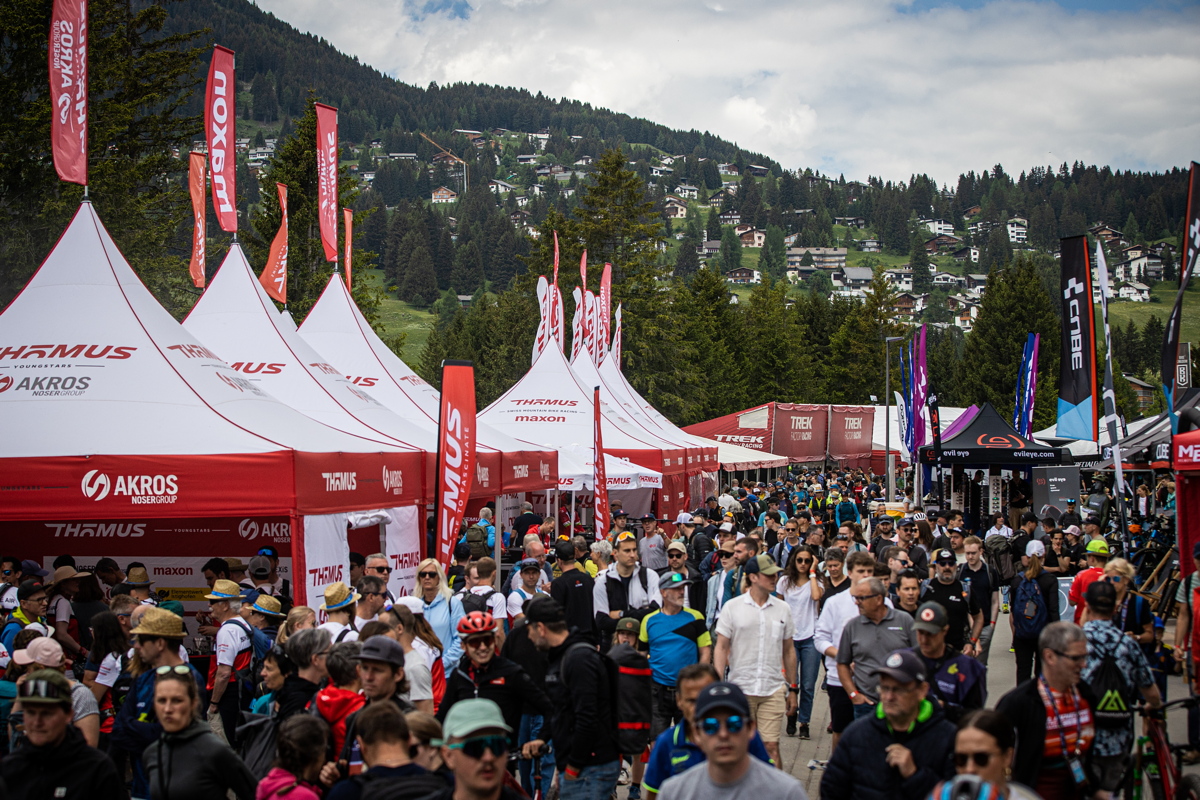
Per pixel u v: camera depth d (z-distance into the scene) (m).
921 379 29.48
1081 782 4.92
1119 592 7.50
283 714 5.79
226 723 7.23
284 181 38.09
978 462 24.22
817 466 52.50
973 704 5.46
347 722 5.08
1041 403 68.38
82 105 11.76
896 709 4.44
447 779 4.24
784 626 7.32
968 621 8.40
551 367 23.97
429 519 12.98
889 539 14.52
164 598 12.38
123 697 6.50
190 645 12.04
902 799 4.43
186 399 10.34
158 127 29.91
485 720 3.66
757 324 82.88
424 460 12.63
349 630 6.99
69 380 10.28
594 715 5.80
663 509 25.17
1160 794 6.14
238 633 7.29
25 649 6.28
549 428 22.73
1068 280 14.05
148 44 30.34
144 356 10.73
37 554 12.52
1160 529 16.67
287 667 6.01
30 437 9.48
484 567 8.46
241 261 14.95
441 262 188.00
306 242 38.00
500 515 14.99
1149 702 5.78
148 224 28.30
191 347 11.40
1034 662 9.26
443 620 7.99
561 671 5.99
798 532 13.68
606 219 58.66
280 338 14.30
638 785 7.28
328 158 16.98
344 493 10.45
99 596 9.01
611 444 23.19
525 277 62.03
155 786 4.68
